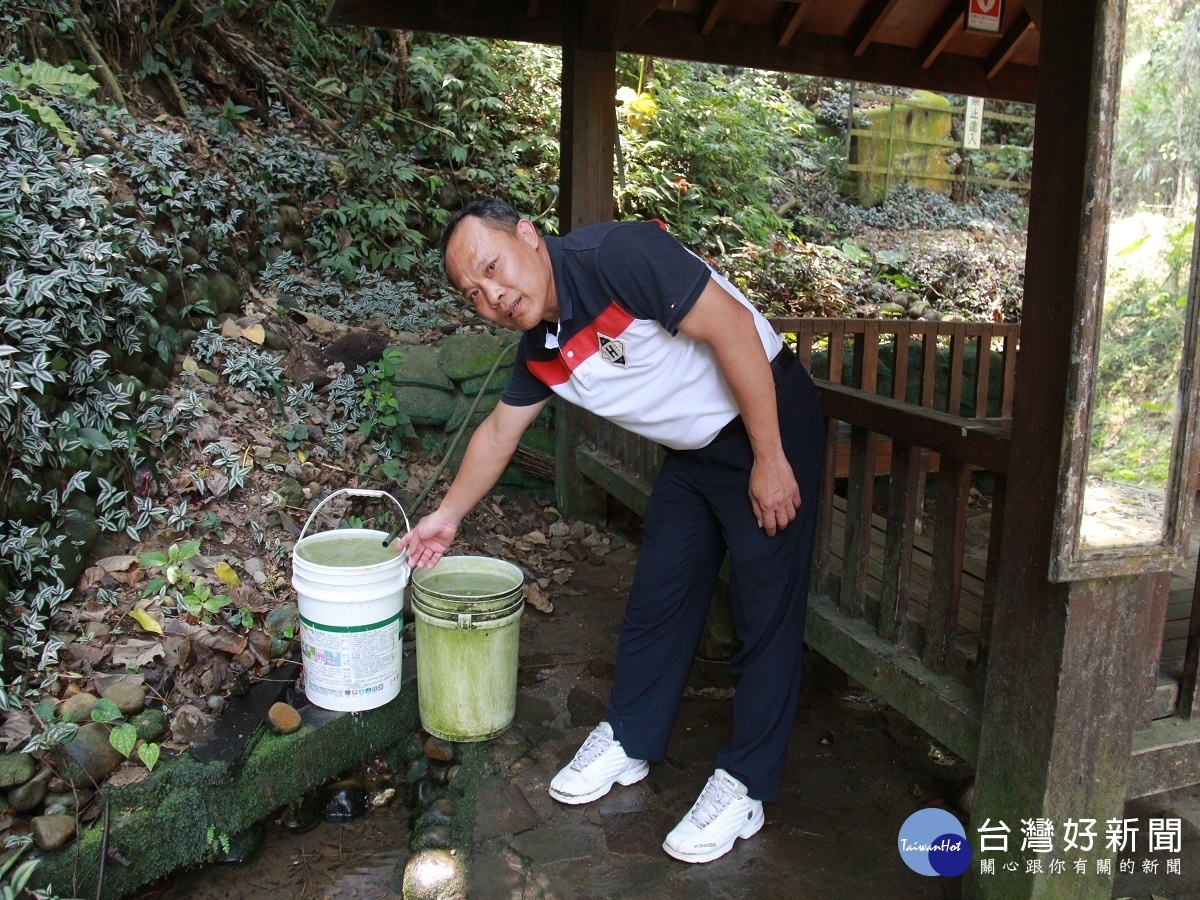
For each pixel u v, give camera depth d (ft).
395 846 7.90
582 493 13.61
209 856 7.36
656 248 5.92
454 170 18.95
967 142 28.43
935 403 16.08
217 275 12.78
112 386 9.66
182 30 15.97
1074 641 5.40
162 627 8.39
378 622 7.99
